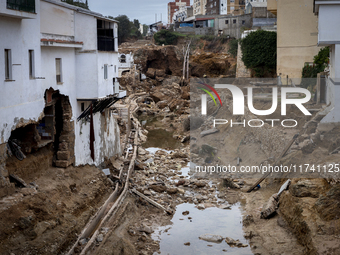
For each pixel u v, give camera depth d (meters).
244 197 22.78
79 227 15.65
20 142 15.91
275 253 15.65
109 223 17.56
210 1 118.81
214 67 77.69
